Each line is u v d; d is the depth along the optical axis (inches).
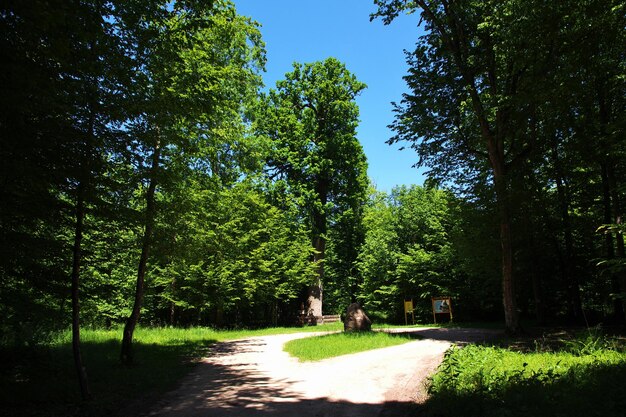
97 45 263.3
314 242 1321.4
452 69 648.4
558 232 854.5
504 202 643.5
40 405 272.1
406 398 289.3
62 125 248.2
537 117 629.9
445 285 1236.5
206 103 369.1
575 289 848.9
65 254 310.5
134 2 293.3
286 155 1227.2
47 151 250.2
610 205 658.2
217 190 565.9
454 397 239.6
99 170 288.5
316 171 1209.4
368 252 1395.2
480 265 889.5
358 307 796.6
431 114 668.7
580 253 873.5
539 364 321.1
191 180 504.1
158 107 321.4
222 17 544.7
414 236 1344.7
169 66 352.2
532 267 829.8
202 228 525.0
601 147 574.6
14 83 199.0
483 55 637.9
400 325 1187.9
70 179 275.3
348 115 1325.0
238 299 1040.2
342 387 328.8
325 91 1291.8
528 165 744.3
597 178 730.8
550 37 433.1
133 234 443.8
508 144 732.0
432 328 948.6
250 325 1283.2
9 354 376.2
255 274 1060.5
